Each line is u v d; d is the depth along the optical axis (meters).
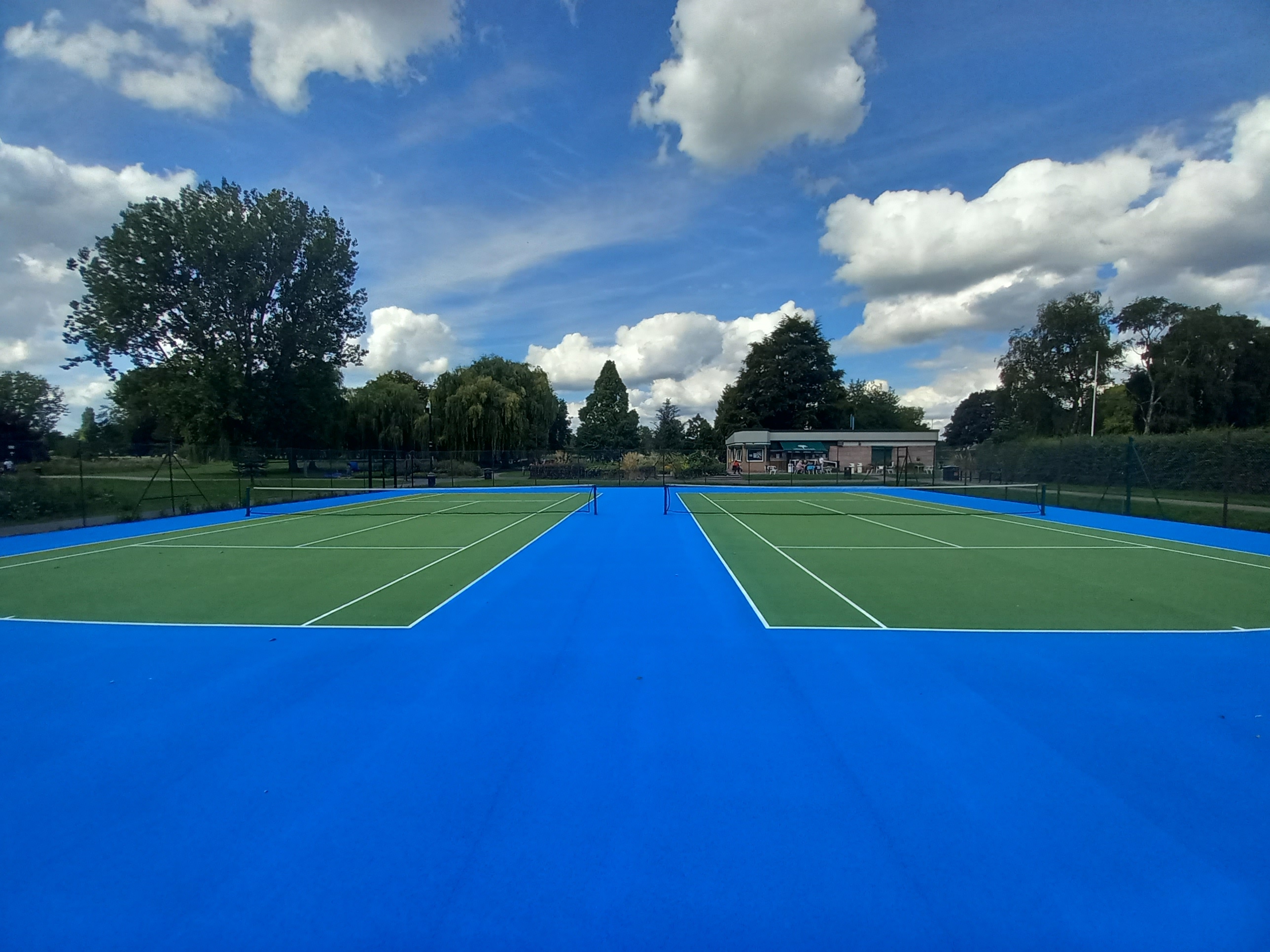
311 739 4.44
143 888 2.92
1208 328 44.69
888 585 9.57
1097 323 50.78
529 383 53.69
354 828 3.36
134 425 44.91
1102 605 8.38
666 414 64.12
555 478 40.16
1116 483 28.23
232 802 3.63
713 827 3.34
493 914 2.73
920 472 44.03
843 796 3.65
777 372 67.56
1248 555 12.44
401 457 43.16
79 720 4.79
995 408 62.34
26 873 3.04
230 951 2.55
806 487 35.72
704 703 5.04
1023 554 12.58
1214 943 2.54
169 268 36.34
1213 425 45.62
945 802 3.58
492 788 3.75
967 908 2.75
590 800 3.61
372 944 2.58
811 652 6.32
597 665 5.98
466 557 12.31
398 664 6.02
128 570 11.13
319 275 40.72
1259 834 3.28
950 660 6.09
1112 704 5.02
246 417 38.88
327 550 13.28
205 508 23.30
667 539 14.73
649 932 2.63
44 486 18.95
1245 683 5.48
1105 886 2.88
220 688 5.43
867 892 2.85
